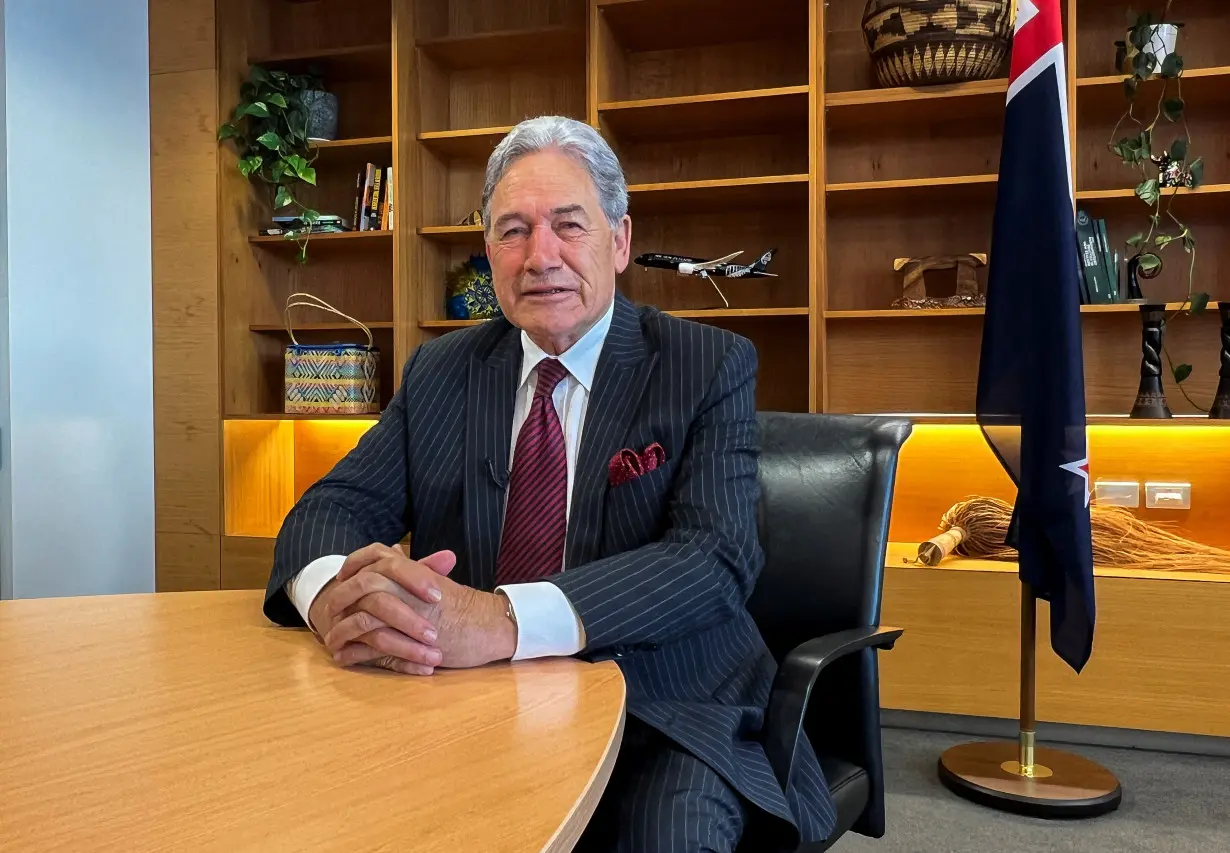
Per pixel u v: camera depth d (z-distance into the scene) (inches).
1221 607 99.8
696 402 49.9
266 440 147.9
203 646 38.1
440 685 33.0
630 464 48.8
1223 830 84.4
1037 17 88.9
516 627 36.7
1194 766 100.0
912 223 131.4
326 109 144.6
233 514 143.7
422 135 137.6
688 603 42.1
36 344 123.3
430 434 53.9
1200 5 121.3
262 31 150.3
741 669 48.8
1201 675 100.5
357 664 35.4
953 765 97.2
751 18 129.6
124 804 21.9
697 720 41.4
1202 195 113.9
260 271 149.7
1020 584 106.0
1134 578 102.4
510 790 23.0
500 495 51.1
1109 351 124.1
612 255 53.5
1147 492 121.2
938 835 83.7
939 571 108.6
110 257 134.3
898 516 131.9
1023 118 90.0
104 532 133.8
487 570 50.3
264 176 142.5
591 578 40.1
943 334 130.4
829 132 133.5
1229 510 118.3
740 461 49.3
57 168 126.0
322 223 142.6
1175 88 115.6
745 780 39.6
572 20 141.2
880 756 52.2
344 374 138.6
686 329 54.0
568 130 52.7
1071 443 85.8
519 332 56.0
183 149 141.0
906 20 116.4
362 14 151.3
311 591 40.7
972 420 118.0
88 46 130.1
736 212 137.5
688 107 126.0
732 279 137.0
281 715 29.1
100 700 30.4
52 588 126.1
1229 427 117.0
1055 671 105.5
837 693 52.7
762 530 56.3
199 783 23.3
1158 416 112.3
